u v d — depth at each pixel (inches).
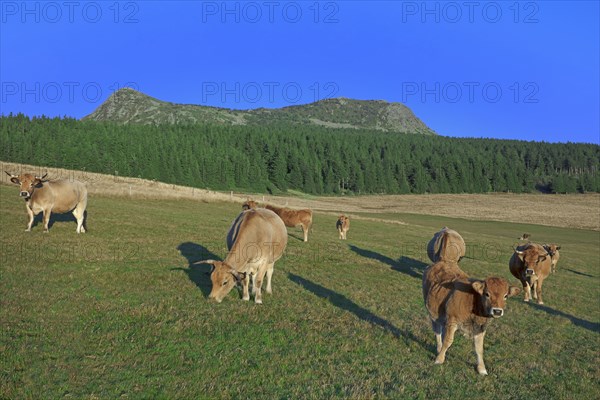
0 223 832.3
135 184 2691.9
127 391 284.7
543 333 506.3
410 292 653.3
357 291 617.6
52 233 794.8
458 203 4913.9
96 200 1481.3
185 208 1667.1
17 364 303.7
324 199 4972.9
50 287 490.0
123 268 603.5
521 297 716.0
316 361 352.2
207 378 308.5
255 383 307.4
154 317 421.1
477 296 342.0
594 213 4099.4
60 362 314.2
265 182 5728.3
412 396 308.0
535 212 4106.8
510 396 324.8
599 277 1093.1
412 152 7736.2
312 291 588.1
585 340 499.5
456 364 374.0
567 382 363.6
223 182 5388.8
